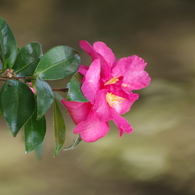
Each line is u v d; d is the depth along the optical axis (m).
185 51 3.88
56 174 2.27
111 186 2.19
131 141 2.50
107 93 1.08
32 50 1.08
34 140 1.07
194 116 2.70
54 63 1.07
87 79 1.06
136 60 1.10
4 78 1.06
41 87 1.05
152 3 4.74
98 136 1.08
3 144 2.36
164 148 2.42
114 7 4.57
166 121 2.63
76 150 2.45
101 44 1.09
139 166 2.32
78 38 3.94
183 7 4.68
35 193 2.08
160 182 2.22
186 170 2.29
